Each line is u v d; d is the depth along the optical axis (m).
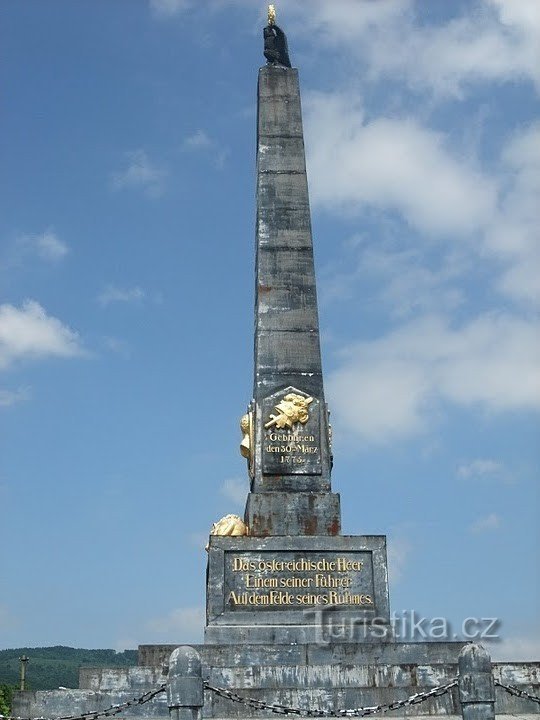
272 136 27.33
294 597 22.38
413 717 18.69
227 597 22.25
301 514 23.53
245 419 24.77
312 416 24.61
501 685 15.77
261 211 26.52
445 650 21.11
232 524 23.23
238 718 18.81
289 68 28.30
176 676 14.85
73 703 19.19
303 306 25.67
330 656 20.95
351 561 22.73
